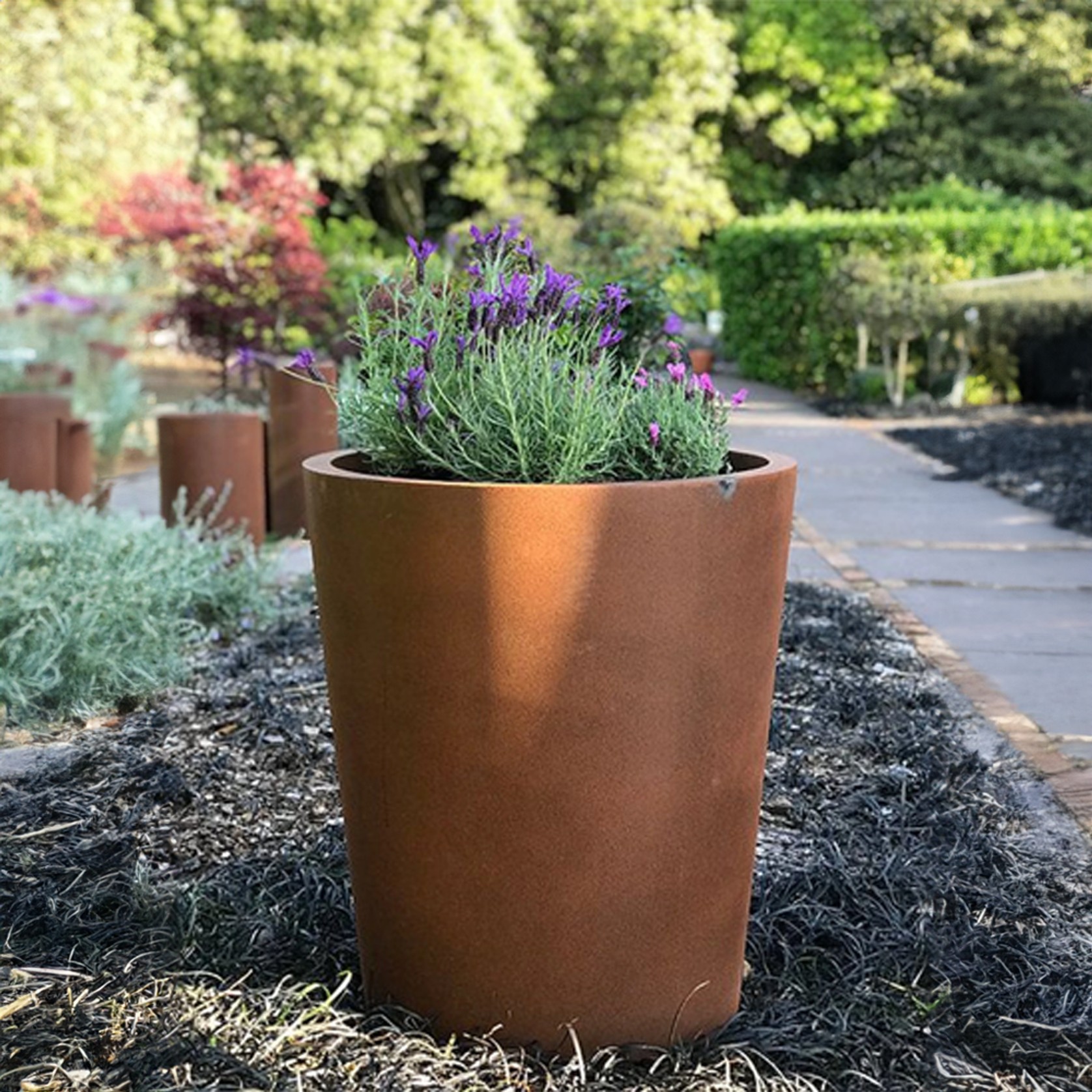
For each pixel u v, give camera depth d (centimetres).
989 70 2319
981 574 618
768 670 222
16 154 1279
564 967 215
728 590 210
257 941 255
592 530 200
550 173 2238
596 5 2162
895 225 1441
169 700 411
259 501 649
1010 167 2273
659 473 222
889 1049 224
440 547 202
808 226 1520
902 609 548
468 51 2027
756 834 232
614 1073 215
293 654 462
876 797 341
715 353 1939
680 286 1285
